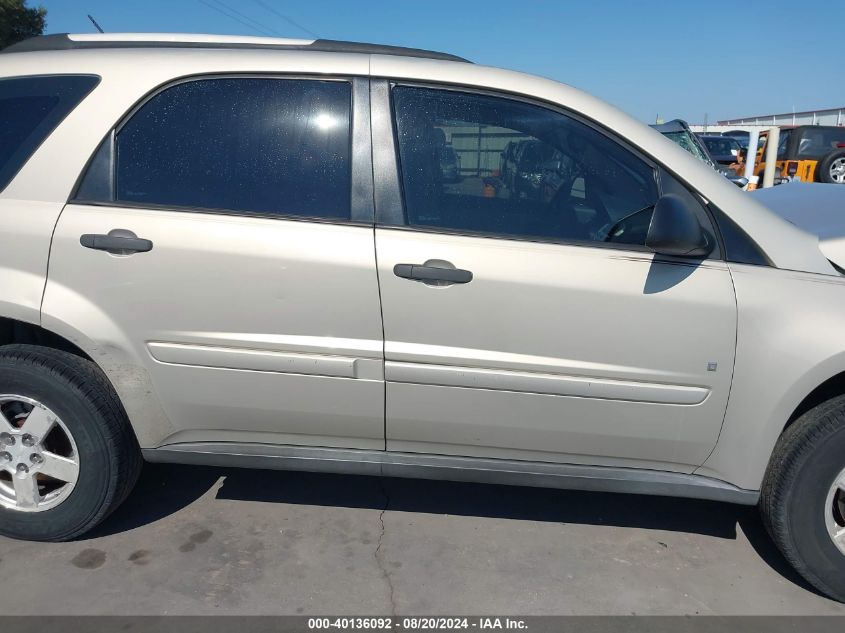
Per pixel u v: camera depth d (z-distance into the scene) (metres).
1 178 2.62
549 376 2.52
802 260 2.51
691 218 2.36
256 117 2.63
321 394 2.61
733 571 2.80
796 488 2.52
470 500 3.28
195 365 2.61
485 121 2.61
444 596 2.59
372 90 2.62
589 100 2.63
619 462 2.68
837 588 2.58
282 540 2.91
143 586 2.59
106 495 2.73
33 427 2.69
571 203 2.60
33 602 2.48
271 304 2.54
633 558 2.87
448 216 2.57
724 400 2.51
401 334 2.53
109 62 2.67
